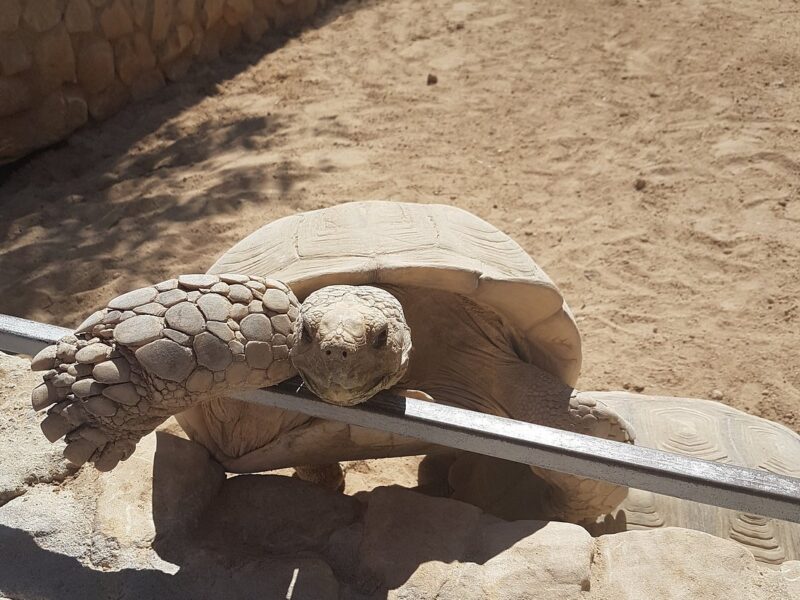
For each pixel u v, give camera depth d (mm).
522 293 2484
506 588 1979
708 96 6629
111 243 5262
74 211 5609
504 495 2922
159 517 2188
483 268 2414
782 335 4520
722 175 5777
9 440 2443
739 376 4285
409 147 6258
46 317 4668
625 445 1887
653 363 4375
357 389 1974
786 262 4988
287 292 2133
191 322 1979
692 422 3162
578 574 2002
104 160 6215
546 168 5969
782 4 7883
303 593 1993
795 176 5719
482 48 7578
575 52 7395
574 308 4758
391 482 3391
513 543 2094
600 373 4312
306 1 8328
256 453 2445
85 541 2135
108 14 6500
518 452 1903
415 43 7766
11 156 6129
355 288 2186
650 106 6582
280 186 5809
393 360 2057
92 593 2023
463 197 5668
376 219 2553
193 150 6309
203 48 7488
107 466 2084
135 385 1979
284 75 7340
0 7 5852
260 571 2051
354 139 6383
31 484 2318
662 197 5609
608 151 6109
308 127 6555
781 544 2861
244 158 6164
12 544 2121
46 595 2021
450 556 2080
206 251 5176
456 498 2982
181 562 2084
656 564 2047
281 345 2062
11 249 5223
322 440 2363
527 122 6500
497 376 2695
